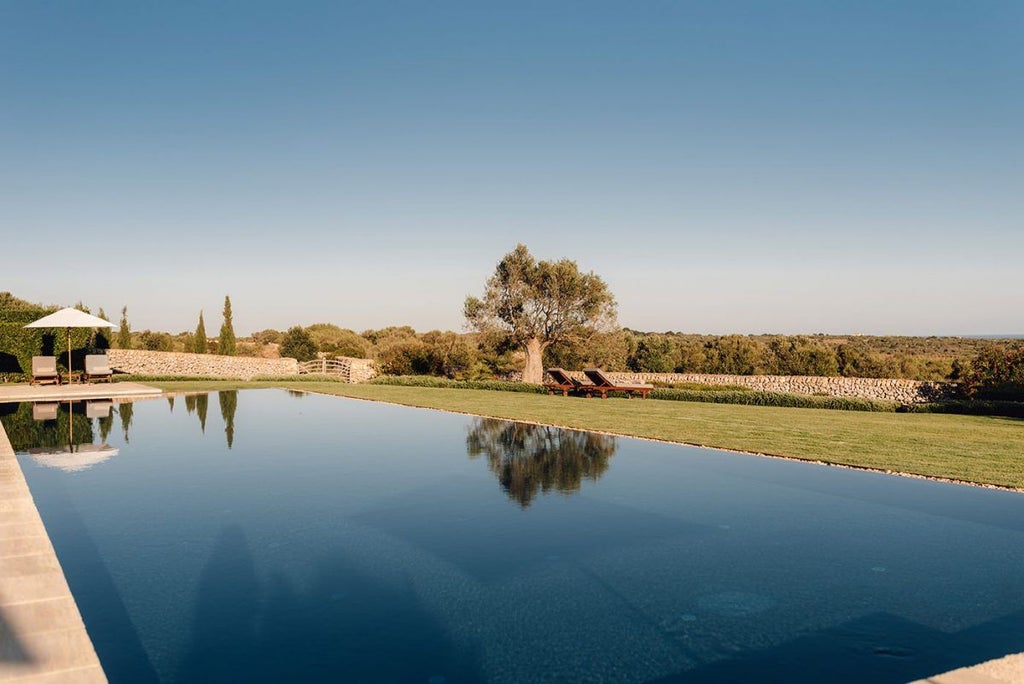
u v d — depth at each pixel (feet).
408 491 21.35
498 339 93.30
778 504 19.71
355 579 13.35
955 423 41.55
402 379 81.66
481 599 12.35
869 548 15.55
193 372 86.94
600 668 9.70
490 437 33.78
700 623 11.34
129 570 13.70
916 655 10.12
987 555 15.08
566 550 15.34
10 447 28.58
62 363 71.72
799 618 11.59
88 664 9.18
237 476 23.75
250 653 10.00
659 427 37.22
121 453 28.50
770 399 56.59
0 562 13.33
